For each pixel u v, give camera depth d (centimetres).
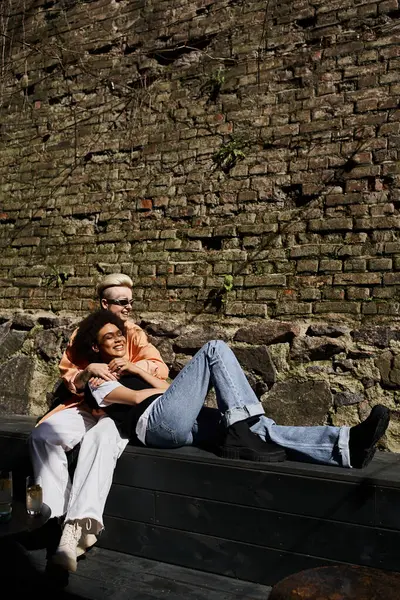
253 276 420
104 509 338
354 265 388
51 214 516
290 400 391
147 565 317
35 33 546
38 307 508
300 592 194
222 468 304
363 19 405
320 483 282
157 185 468
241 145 436
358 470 287
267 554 292
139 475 327
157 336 446
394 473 281
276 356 400
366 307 381
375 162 392
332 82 411
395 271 376
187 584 294
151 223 468
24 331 505
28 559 325
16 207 536
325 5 418
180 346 436
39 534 348
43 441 338
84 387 350
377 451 348
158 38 482
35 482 336
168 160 466
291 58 427
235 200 435
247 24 445
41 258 515
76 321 483
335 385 380
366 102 399
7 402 498
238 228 430
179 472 316
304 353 392
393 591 193
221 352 323
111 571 309
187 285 443
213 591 286
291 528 287
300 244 409
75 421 347
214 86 452
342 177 401
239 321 420
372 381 371
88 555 330
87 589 289
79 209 502
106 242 485
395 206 383
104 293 396
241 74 444
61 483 334
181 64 470
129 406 341
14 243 532
